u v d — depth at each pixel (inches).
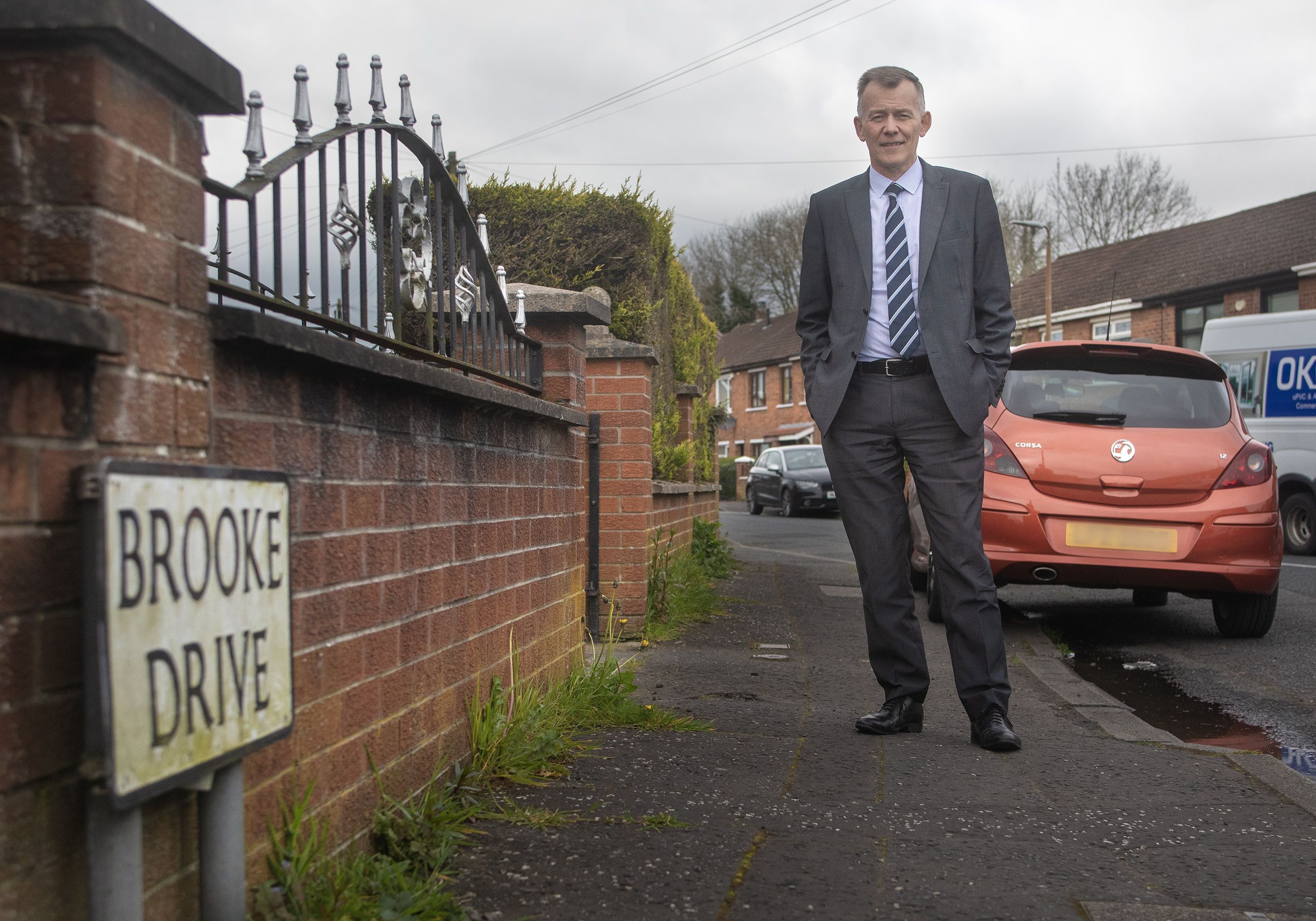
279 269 87.4
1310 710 193.0
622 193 283.7
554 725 143.9
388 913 81.1
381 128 106.6
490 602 127.7
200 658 63.6
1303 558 492.1
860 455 153.7
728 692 180.2
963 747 147.3
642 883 94.2
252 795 75.9
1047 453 246.5
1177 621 291.6
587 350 233.6
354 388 91.3
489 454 127.6
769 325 1951.3
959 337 148.4
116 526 55.6
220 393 71.4
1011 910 90.6
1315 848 108.3
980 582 149.9
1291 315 537.3
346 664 90.0
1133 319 1100.5
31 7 56.8
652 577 255.3
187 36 63.9
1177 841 109.9
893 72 151.2
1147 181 1681.8
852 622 264.4
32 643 54.3
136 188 61.7
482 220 138.8
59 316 52.6
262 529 71.9
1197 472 242.8
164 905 65.9
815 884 95.2
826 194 158.4
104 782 55.7
